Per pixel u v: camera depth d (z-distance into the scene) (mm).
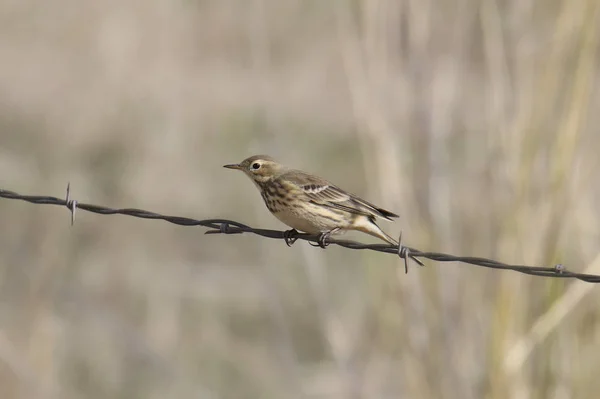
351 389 12305
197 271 17359
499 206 10578
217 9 27172
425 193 11141
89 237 18234
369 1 11508
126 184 19625
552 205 10078
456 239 11148
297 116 24859
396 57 11586
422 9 11570
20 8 28734
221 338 15148
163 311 15562
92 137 21953
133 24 24469
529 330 10219
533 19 10891
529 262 10109
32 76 25844
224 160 22281
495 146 10664
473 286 10859
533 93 10328
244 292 16719
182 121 22203
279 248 17156
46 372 13039
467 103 13734
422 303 10773
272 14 30281
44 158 21422
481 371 10664
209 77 26031
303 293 16016
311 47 29297
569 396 10352
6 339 13117
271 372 14422
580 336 10570
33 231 16672
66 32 27406
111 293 16438
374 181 11258
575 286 10227
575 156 10109
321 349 15164
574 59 10258
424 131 11367
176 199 19453
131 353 14789
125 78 23391
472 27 11844
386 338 11094
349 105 25297
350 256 16828
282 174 10062
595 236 10977
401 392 12141
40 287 14227
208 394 14172
